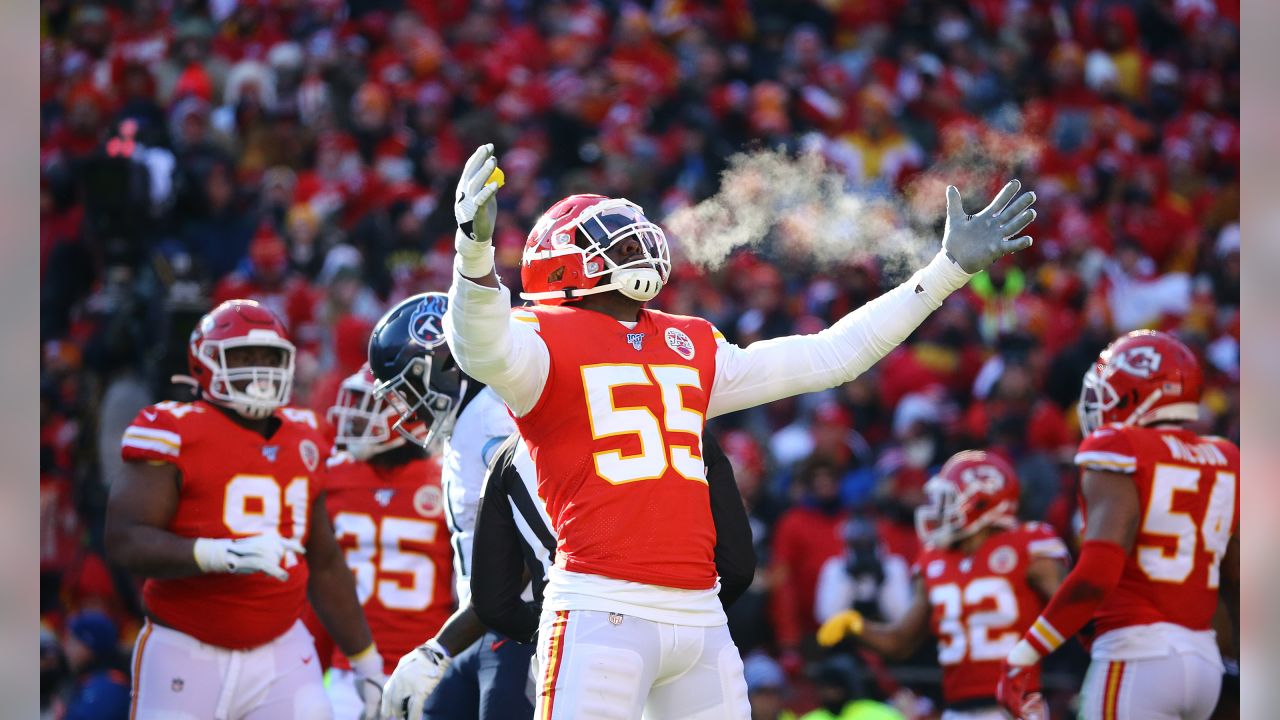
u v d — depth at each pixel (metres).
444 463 15.22
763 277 36.44
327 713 16.39
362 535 18.83
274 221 38.97
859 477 30.64
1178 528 16.98
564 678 10.93
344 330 33.34
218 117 42.97
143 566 15.05
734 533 12.23
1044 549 21.22
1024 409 32.28
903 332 12.32
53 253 35.69
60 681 24.70
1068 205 42.81
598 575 11.05
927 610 21.95
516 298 37.62
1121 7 49.75
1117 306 40.22
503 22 48.88
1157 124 48.81
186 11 45.69
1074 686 24.98
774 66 47.50
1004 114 46.34
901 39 48.53
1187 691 16.84
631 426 11.26
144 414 15.63
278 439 16.36
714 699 11.41
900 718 23.61
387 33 46.53
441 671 13.51
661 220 40.19
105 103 40.66
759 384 12.29
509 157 41.31
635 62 46.75
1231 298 41.19
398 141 42.44
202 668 15.71
